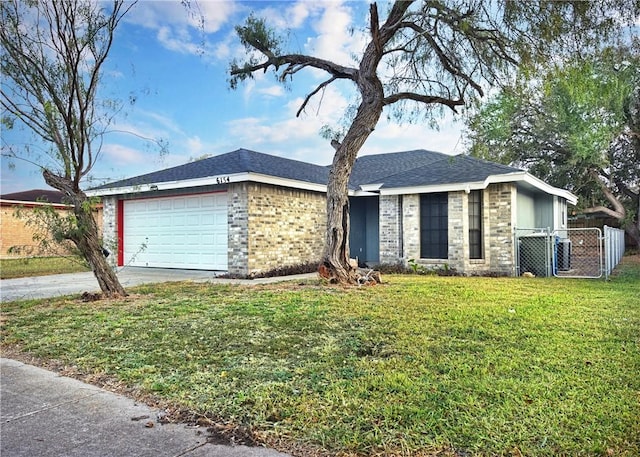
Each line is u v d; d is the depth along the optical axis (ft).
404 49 34.19
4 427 9.75
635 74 49.96
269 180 39.52
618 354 13.60
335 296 25.68
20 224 65.21
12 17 23.32
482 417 9.36
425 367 12.71
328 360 13.53
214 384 11.75
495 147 71.56
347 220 32.68
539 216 51.75
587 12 24.18
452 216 40.47
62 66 24.14
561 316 19.43
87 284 35.73
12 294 29.53
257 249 39.37
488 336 16.03
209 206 42.80
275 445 8.64
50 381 12.57
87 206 25.27
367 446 8.39
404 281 33.88
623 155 75.66
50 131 24.53
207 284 32.65
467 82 33.86
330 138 35.45
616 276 37.93
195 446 8.69
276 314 20.34
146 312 21.36
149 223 47.55
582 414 9.40
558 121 66.74
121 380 12.37
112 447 8.73
